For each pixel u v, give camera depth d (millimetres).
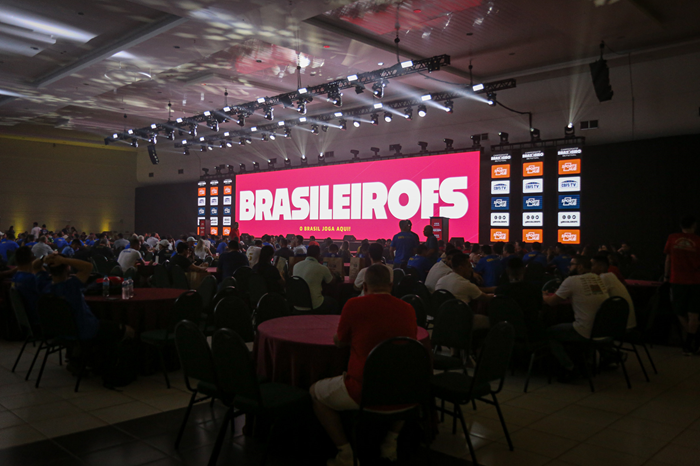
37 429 3102
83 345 3883
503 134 12297
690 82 9539
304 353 2775
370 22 8148
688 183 10242
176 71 11070
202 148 18562
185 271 7074
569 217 11055
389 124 14492
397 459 2770
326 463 2688
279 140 17375
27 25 8359
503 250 7281
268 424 2947
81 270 3936
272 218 17656
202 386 2764
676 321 6031
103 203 22234
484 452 2873
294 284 5289
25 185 19922
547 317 4652
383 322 2490
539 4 7355
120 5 7555
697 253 5406
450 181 13297
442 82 11836
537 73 10883
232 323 3734
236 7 7023
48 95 12781
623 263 8516
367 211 15023
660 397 3945
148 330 4312
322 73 11180
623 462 2754
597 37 8828
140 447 2857
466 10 7672
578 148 10891
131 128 18188
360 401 2326
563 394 4023
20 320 4223
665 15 8016
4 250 9359
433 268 5191
